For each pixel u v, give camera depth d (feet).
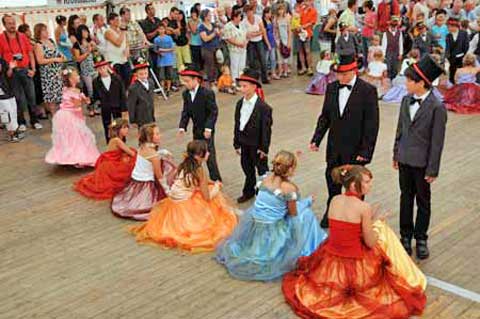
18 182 22.95
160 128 29.66
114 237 17.74
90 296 14.49
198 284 14.80
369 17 41.04
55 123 23.88
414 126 14.51
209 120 20.18
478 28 36.63
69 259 16.47
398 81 33.35
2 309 14.08
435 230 17.04
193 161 17.24
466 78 29.91
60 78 31.30
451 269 14.85
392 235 14.24
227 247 15.74
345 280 13.11
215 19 41.70
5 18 29.04
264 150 19.12
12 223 19.12
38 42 30.73
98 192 20.86
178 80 38.93
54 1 39.70
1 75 27.40
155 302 14.08
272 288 14.38
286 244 14.92
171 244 16.75
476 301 13.46
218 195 18.08
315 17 41.57
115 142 21.06
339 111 16.48
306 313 13.02
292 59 45.85
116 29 33.47
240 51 37.11
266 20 39.45
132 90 23.34
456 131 26.61
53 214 19.72
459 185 20.33
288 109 32.30
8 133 29.71
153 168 19.16
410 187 15.21
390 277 13.23
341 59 16.37
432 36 36.29
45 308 14.06
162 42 36.50
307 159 23.79
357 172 13.16
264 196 15.03
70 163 23.65
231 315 13.37
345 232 13.04
